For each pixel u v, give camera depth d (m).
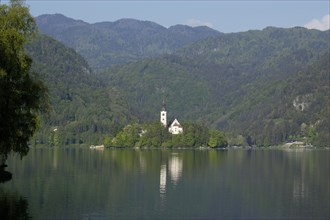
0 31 87.75
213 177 156.25
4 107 86.56
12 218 90.62
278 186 137.88
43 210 98.19
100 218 93.69
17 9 90.31
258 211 103.31
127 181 142.88
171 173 166.38
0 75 83.31
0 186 126.25
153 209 102.56
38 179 141.50
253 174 167.50
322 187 136.38
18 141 94.50
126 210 100.94
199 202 111.06
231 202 112.19
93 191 122.50
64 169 172.88
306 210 104.88
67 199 110.50
